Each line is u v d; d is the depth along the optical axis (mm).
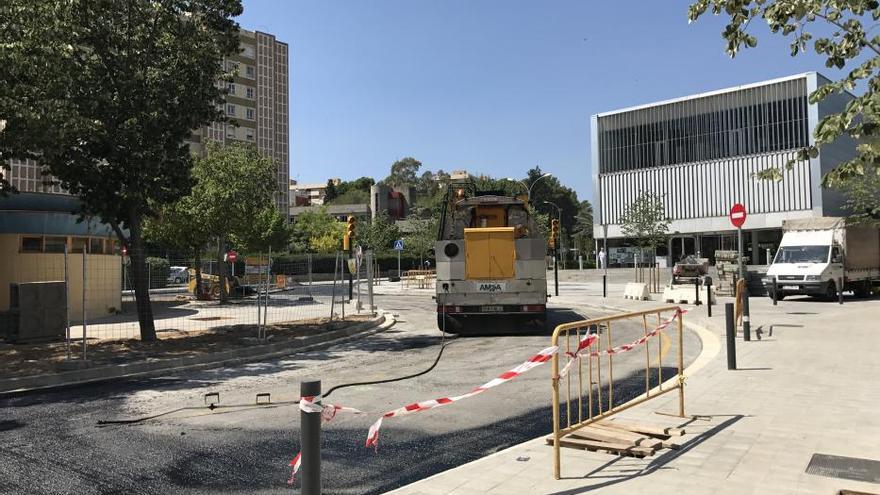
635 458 5340
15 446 6371
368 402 8195
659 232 35531
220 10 15453
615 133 63250
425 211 76250
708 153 57250
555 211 93125
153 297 32906
